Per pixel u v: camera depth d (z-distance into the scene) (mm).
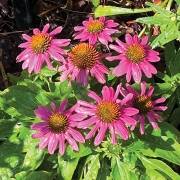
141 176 331
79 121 309
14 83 407
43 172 331
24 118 358
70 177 330
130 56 327
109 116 296
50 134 308
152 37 416
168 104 394
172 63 406
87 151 321
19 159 351
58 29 344
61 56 329
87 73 333
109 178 340
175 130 356
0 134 360
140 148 315
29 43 340
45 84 386
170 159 332
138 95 326
